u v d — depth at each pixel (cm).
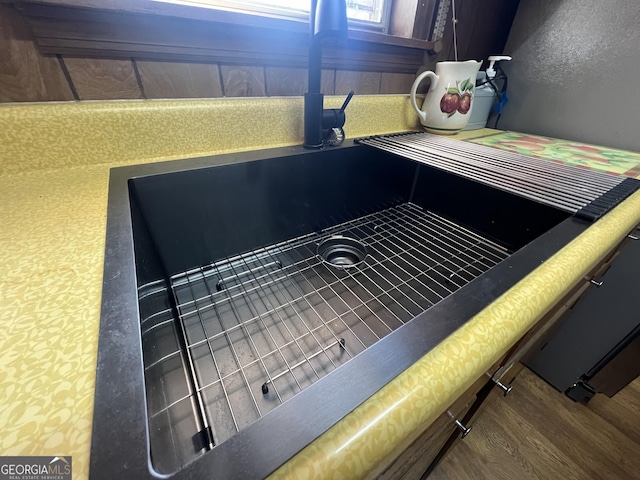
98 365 21
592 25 89
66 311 25
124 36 51
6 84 47
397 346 25
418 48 90
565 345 110
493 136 104
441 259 68
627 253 83
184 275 62
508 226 69
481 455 99
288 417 19
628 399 117
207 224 62
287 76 73
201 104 61
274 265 68
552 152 84
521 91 110
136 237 44
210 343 48
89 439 17
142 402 19
